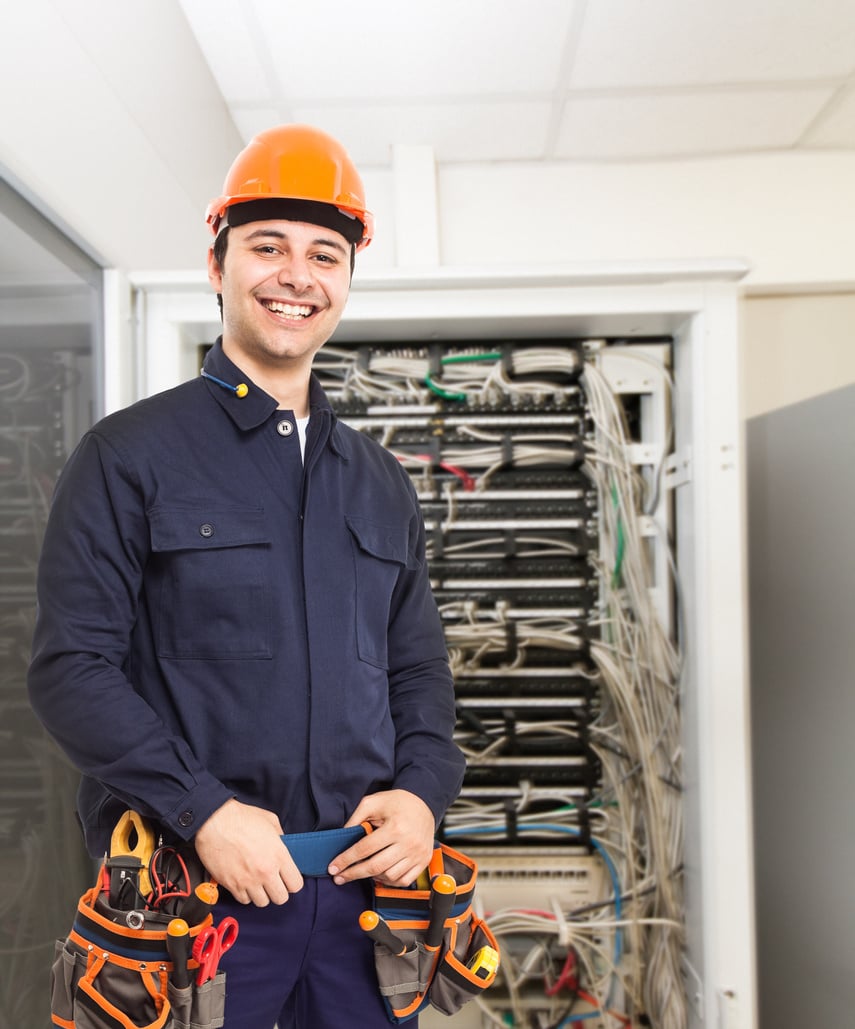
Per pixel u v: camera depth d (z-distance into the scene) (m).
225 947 0.72
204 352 1.65
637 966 1.59
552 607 1.72
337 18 1.69
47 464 1.13
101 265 1.32
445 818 1.68
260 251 0.85
